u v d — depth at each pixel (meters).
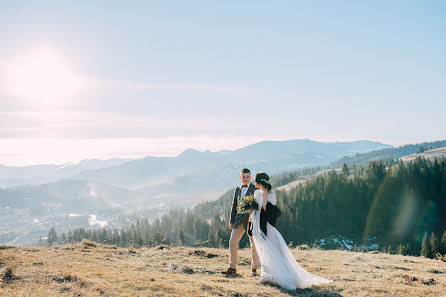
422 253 70.00
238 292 6.93
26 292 5.58
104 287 6.42
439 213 106.50
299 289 7.68
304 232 102.12
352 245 95.19
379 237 99.31
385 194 110.94
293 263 8.00
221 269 9.90
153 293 6.38
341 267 11.56
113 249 13.60
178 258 11.81
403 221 103.56
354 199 110.56
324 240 98.81
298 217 103.88
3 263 7.59
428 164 124.62
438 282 9.05
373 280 9.06
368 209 109.44
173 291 6.62
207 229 151.12
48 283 6.41
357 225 105.50
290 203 114.75
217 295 6.64
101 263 9.59
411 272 11.32
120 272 8.23
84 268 8.16
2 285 6.02
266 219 8.13
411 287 8.11
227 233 105.75
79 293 5.88
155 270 9.23
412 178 115.62
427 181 114.94
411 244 94.69
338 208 109.19
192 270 9.32
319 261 13.05
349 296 7.15
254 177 8.34
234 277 8.75
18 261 7.99
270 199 8.26
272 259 7.90
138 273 8.27
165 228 174.62
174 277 8.09
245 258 11.96
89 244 13.94
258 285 7.79
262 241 8.04
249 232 8.57
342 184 114.31
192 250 13.07
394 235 98.88
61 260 9.23
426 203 109.31
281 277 7.69
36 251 10.98
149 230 182.38
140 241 113.88
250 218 8.45
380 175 122.31
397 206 108.94
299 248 18.91
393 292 7.54
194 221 156.25
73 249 12.41
